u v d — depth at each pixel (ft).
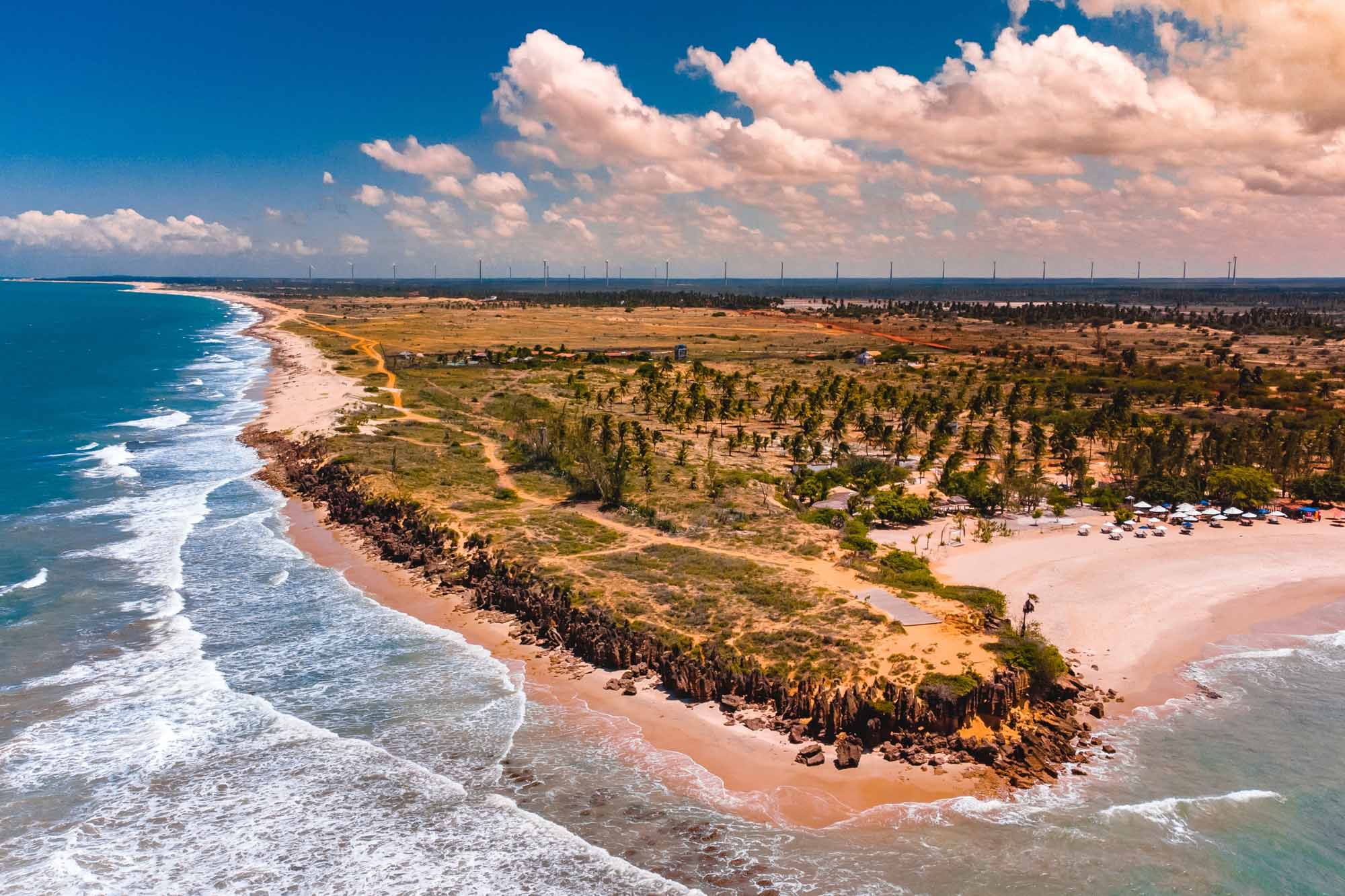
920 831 161.38
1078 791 174.09
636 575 268.41
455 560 295.69
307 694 209.77
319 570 294.05
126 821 162.40
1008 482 381.19
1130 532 339.98
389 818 163.73
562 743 188.96
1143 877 150.82
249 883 147.54
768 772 178.09
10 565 291.38
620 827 161.48
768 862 153.17
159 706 202.28
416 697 208.33
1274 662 231.50
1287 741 193.36
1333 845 159.74
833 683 196.65
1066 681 211.61
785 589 253.65
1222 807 170.09
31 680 213.46
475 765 180.96
